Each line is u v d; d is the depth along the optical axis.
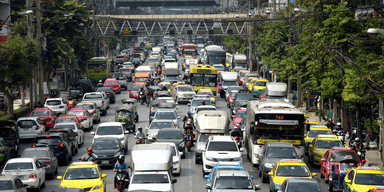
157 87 94.94
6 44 69.00
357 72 43.47
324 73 56.91
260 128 44.22
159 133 51.66
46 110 68.56
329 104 74.00
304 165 34.91
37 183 36.78
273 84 79.88
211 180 32.38
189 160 50.31
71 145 51.47
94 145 45.78
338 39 51.19
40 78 85.38
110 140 46.28
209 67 99.62
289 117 43.72
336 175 36.72
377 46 47.03
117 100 101.44
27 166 37.09
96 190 32.91
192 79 98.94
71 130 52.97
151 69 138.38
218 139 44.19
